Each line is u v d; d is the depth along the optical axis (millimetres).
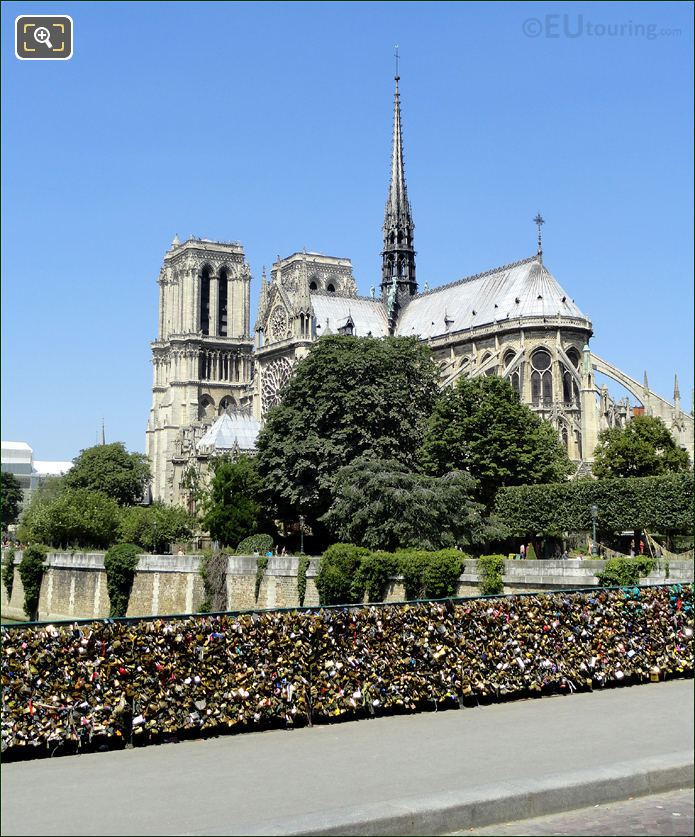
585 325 152625
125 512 139375
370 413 101875
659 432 117625
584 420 136375
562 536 89812
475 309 167125
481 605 34406
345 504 86312
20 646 27281
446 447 98188
